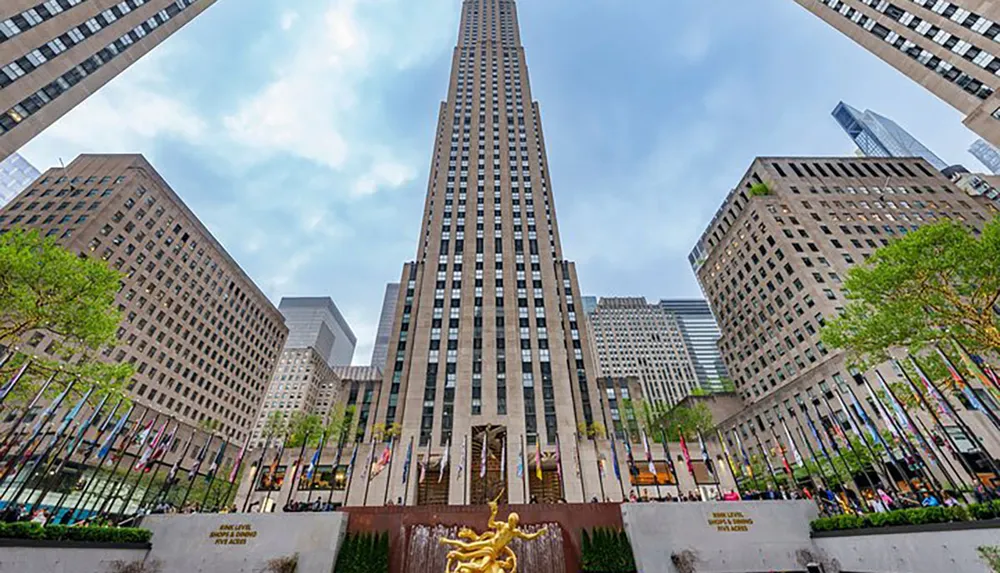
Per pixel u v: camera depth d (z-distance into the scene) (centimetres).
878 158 8669
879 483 4644
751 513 2333
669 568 2169
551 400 5203
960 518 1653
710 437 5253
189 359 7919
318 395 14012
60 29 4444
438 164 8300
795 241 7038
